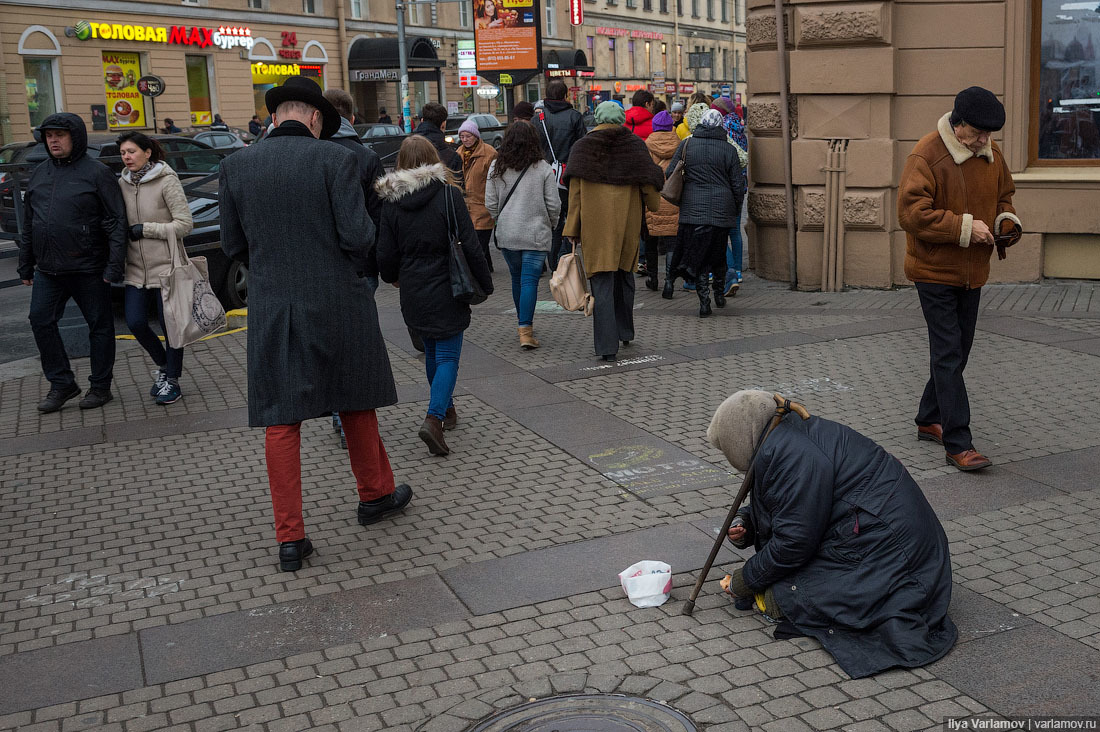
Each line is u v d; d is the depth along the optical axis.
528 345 7.92
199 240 9.79
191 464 5.75
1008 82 9.25
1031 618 3.64
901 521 3.47
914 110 9.46
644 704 3.21
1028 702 3.11
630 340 7.72
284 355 4.26
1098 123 9.27
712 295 9.94
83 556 4.59
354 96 39.16
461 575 4.22
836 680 3.29
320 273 4.29
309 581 4.25
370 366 4.51
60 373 6.86
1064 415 5.91
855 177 9.59
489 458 5.62
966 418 5.12
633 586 3.89
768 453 3.53
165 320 6.73
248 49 33.31
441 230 5.54
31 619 4.01
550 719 3.15
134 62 30.12
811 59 9.58
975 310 5.26
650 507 4.84
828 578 3.51
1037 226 9.41
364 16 38.53
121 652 3.71
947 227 4.94
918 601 3.41
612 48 57.31
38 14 27.03
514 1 22.67
